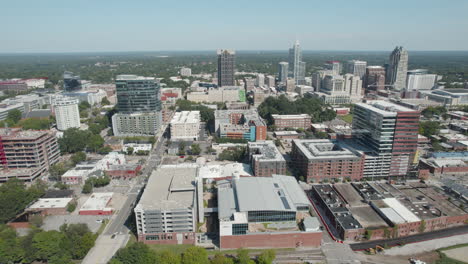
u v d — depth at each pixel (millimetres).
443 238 190500
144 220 178125
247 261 158375
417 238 190125
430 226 198000
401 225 190250
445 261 168000
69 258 164125
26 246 162000
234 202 198375
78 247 168625
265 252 161125
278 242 178750
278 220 185625
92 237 176625
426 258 172000
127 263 153500
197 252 158625
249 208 183875
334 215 199125
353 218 197000
